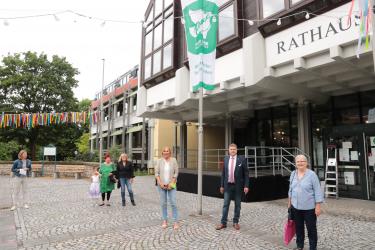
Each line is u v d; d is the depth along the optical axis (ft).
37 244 19.48
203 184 41.55
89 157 101.91
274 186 38.09
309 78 35.88
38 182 60.59
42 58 107.14
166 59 53.72
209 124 76.69
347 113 43.42
